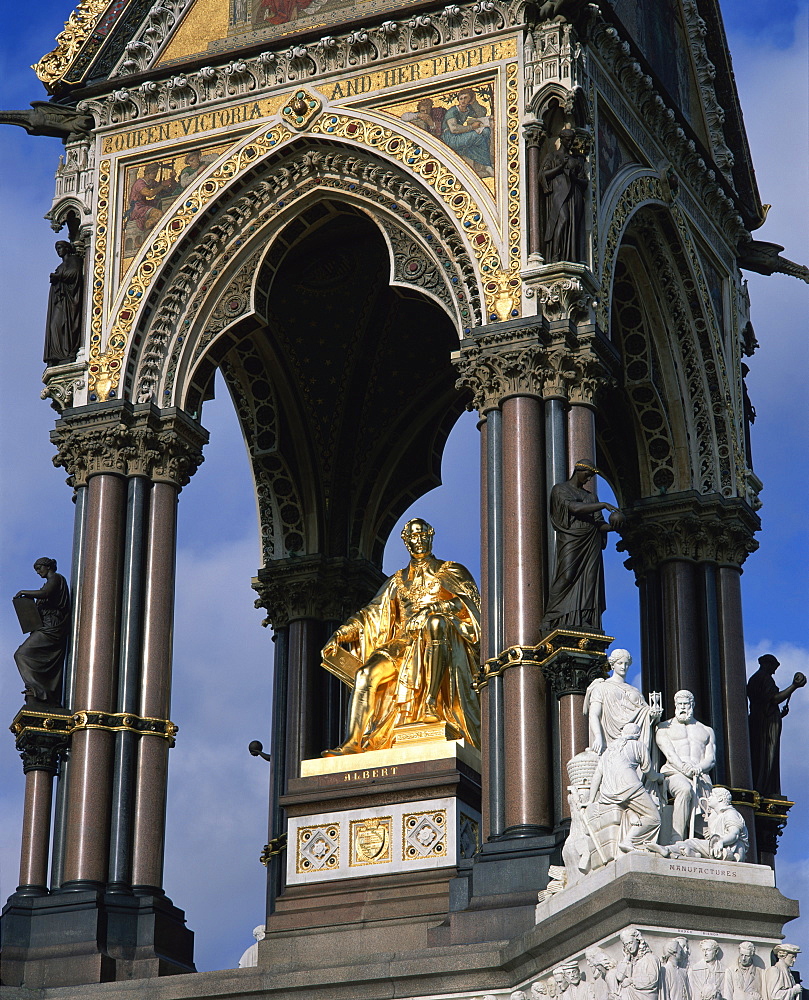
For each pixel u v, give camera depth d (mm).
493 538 52344
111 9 60719
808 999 52375
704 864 45156
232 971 50281
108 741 54812
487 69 55812
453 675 56938
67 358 58000
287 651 65438
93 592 55875
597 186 55750
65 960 52125
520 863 49094
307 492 66062
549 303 53344
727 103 65938
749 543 63312
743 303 65938
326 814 54312
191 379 58000
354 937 51875
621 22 58500
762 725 62312
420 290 55938
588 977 45062
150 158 59156
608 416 64250
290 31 58812
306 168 57844
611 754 46594
